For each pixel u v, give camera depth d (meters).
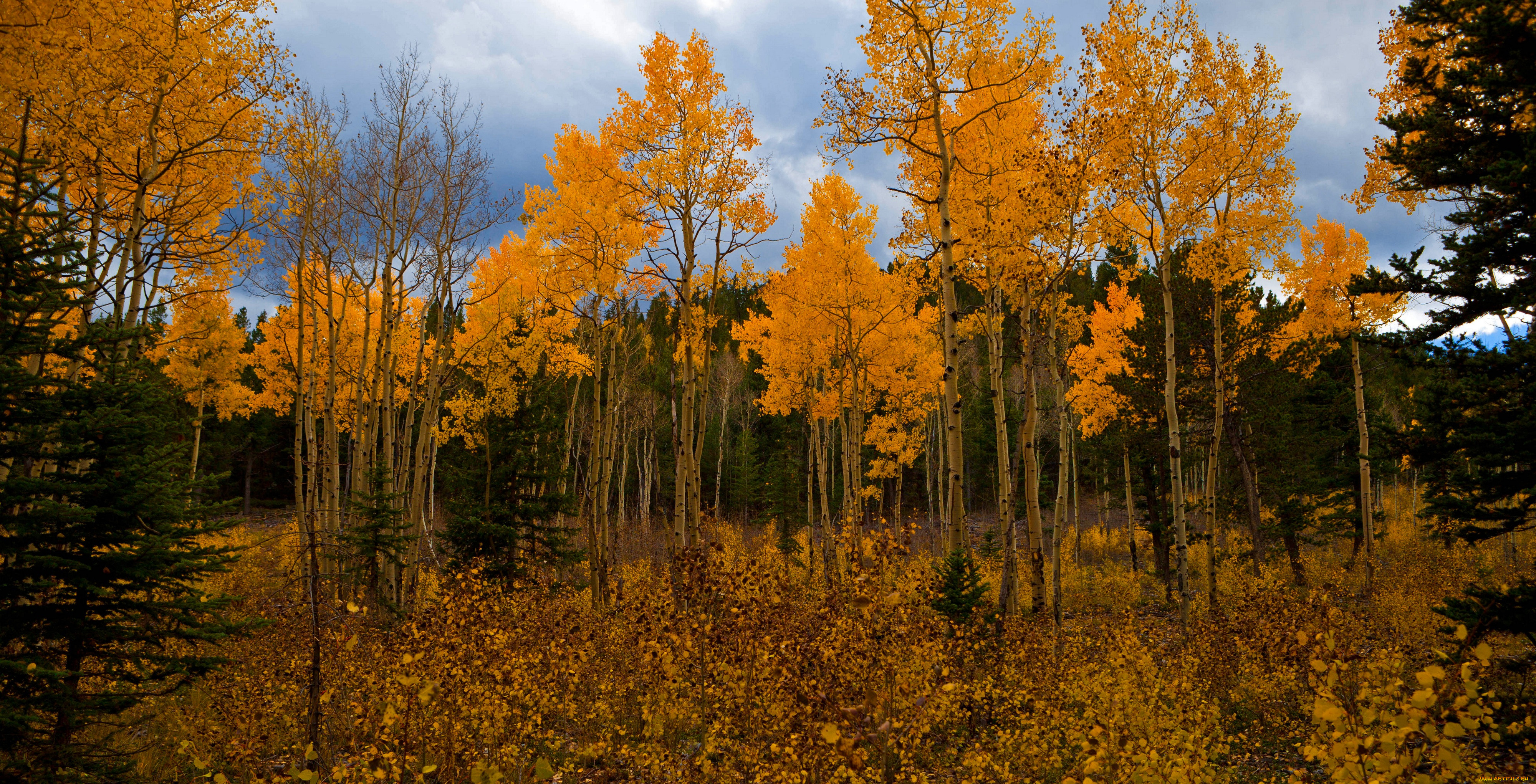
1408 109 9.94
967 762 5.63
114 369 5.29
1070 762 6.07
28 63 6.78
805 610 7.62
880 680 5.35
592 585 12.12
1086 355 16.27
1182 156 10.65
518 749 5.11
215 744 5.57
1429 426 7.10
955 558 8.70
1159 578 18.20
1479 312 6.98
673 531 10.87
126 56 7.32
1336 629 7.46
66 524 4.80
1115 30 10.31
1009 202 9.57
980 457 36.94
